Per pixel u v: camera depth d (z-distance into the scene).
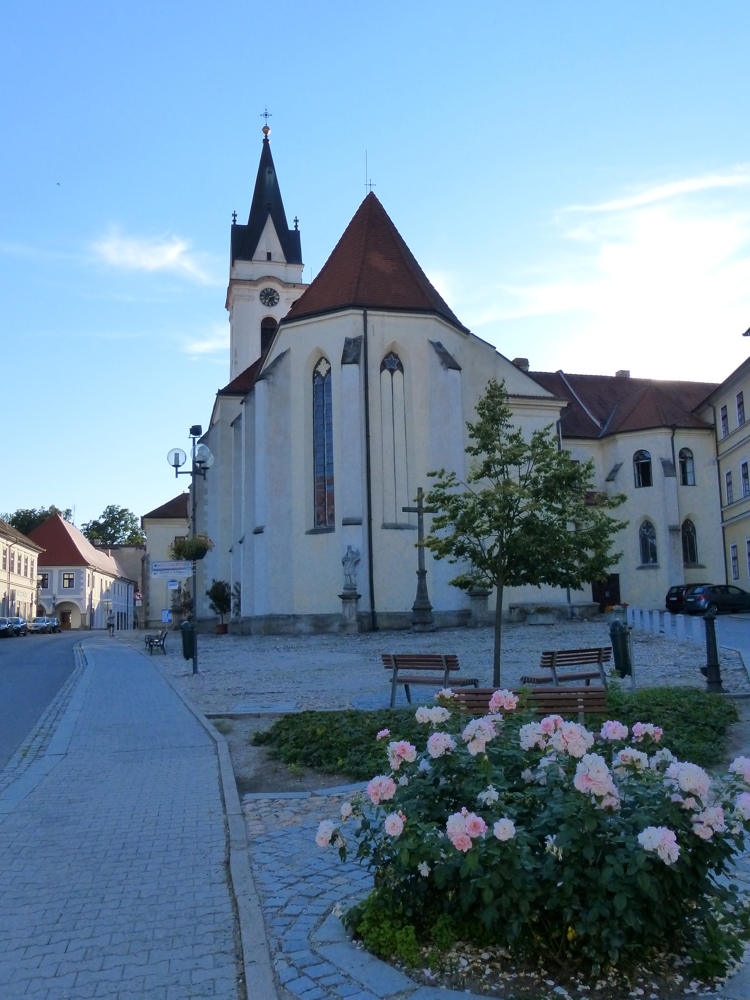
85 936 5.29
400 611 31.72
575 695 9.36
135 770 9.87
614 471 44.88
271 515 33.22
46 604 87.50
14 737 12.36
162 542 68.12
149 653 28.16
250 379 44.59
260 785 9.45
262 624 32.59
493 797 4.86
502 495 14.94
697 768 4.62
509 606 35.09
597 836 4.53
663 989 4.49
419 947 4.90
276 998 4.41
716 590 37.78
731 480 43.16
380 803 5.07
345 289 34.00
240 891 5.93
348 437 31.70
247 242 54.12
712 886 4.73
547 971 4.63
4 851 7.00
